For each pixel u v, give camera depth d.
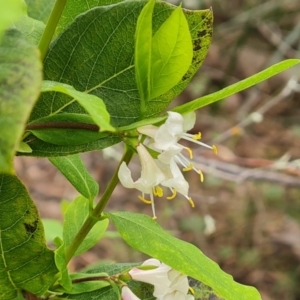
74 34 0.18
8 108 0.12
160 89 0.18
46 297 0.19
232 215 0.76
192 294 0.21
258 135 0.91
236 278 0.71
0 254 0.17
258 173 0.54
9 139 0.12
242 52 1.06
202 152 0.55
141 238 0.18
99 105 0.14
